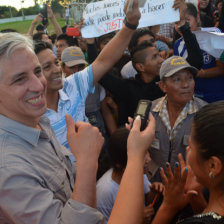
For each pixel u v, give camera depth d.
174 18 2.00
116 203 0.74
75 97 1.65
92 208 0.77
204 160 0.68
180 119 1.60
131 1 1.52
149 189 1.62
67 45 3.71
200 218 0.66
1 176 0.71
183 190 1.01
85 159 0.82
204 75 2.38
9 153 0.76
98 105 2.38
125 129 1.43
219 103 0.67
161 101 1.75
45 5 4.73
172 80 1.58
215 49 2.19
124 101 2.28
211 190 0.70
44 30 4.75
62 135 1.57
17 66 0.80
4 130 0.82
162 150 1.66
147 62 2.11
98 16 2.15
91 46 2.25
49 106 1.56
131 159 0.82
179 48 2.42
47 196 0.77
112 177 1.44
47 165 0.88
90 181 0.80
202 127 0.66
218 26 3.40
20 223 0.73
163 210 1.05
